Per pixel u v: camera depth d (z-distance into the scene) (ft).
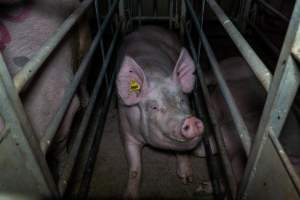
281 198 2.45
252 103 6.53
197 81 7.62
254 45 10.21
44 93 4.56
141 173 6.09
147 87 5.27
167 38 8.41
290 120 5.59
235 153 5.93
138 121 5.57
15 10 4.74
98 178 6.26
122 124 6.10
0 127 3.01
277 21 10.54
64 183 4.11
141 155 6.65
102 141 7.18
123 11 9.80
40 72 4.53
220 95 7.27
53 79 4.86
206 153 5.94
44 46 3.33
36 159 2.88
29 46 4.52
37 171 2.96
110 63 9.59
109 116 7.90
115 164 6.59
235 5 11.95
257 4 10.40
